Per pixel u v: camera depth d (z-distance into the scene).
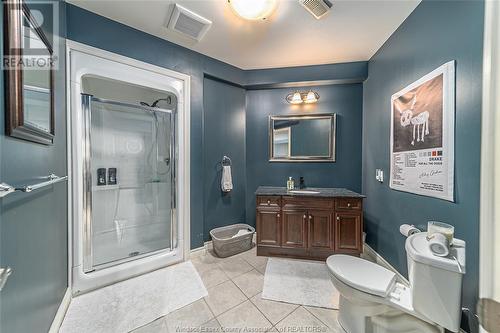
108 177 2.20
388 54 2.00
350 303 1.32
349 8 1.62
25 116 0.92
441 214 1.34
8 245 0.80
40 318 1.09
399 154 1.79
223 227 2.66
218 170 2.64
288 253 2.35
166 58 2.08
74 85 1.62
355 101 2.68
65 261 1.54
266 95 2.86
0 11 0.77
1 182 0.75
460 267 0.98
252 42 2.11
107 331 1.33
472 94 1.12
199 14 1.71
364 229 2.56
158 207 2.36
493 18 0.78
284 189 2.68
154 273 2.00
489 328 0.79
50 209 1.25
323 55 2.36
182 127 2.22
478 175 1.09
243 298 1.64
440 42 1.34
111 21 1.77
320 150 2.75
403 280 1.77
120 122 2.29
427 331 1.12
